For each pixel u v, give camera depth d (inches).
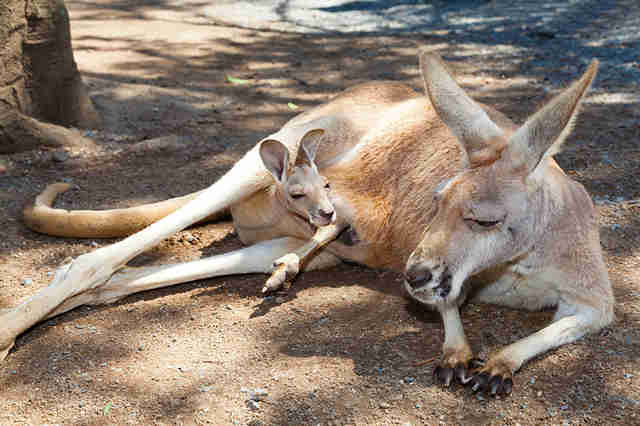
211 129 257.4
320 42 402.6
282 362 127.4
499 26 419.8
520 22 425.4
